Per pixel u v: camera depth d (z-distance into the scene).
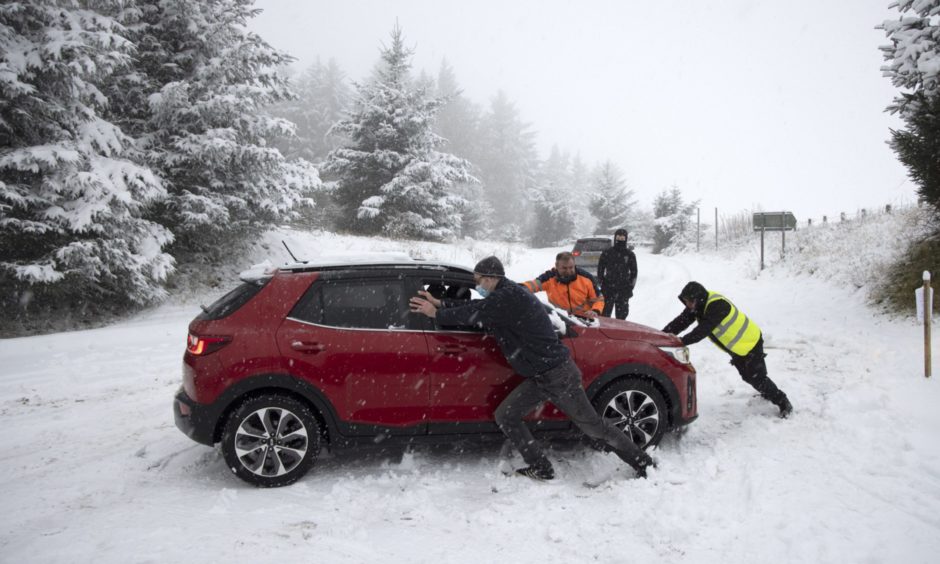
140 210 13.23
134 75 14.16
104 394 6.90
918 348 7.46
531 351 4.03
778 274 15.53
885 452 4.59
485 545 3.34
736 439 5.05
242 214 15.99
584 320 4.88
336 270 4.43
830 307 10.70
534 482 4.23
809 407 5.81
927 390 5.96
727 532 3.44
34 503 3.90
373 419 4.25
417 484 4.24
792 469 4.32
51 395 6.86
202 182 15.59
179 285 14.73
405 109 27.86
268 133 16.14
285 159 17.11
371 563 3.12
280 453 4.16
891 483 4.05
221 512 3.73
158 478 4.38
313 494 4.04
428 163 27.12
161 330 10.79
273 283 4.34
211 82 15.07
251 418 4.11
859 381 6.51
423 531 3.51
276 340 4.13
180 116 14.62
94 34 10.97
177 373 7.93
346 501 3.92
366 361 4.20
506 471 4.44
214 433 4.11
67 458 4.82
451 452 4.91
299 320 4.23
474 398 4.35
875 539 3.30
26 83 10.38
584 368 4.55
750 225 28.33
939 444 4.66
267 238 18.69
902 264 10.41
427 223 26.95
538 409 4.54
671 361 4.72
